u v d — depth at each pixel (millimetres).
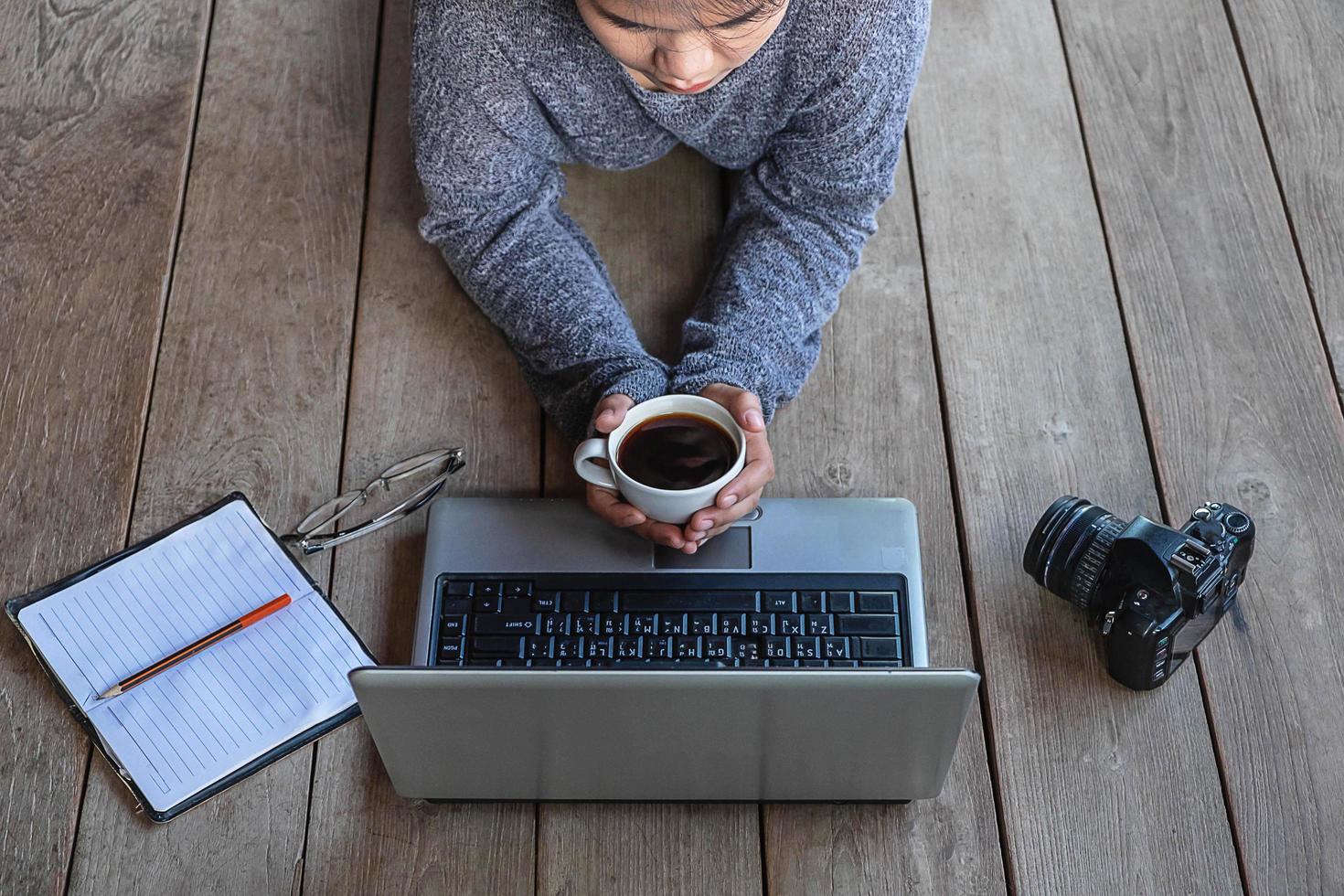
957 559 1214
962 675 860
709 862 1055
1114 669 1119
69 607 1158
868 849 1058
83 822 1062
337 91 1567
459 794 1051
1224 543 1043
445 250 1366
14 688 1132
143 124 1537
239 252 1433
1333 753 1102
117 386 1330
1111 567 1075
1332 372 1353
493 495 1252
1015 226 1463
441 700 886
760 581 1143
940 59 1614
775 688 869
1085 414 1315
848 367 1342
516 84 1225
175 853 1048
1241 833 1062
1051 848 1056
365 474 1268
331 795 1077
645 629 1118
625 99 1269
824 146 1264
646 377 1210
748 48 999
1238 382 1343
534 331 1293
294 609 1164
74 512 1242
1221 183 1504
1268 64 1609
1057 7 1650
